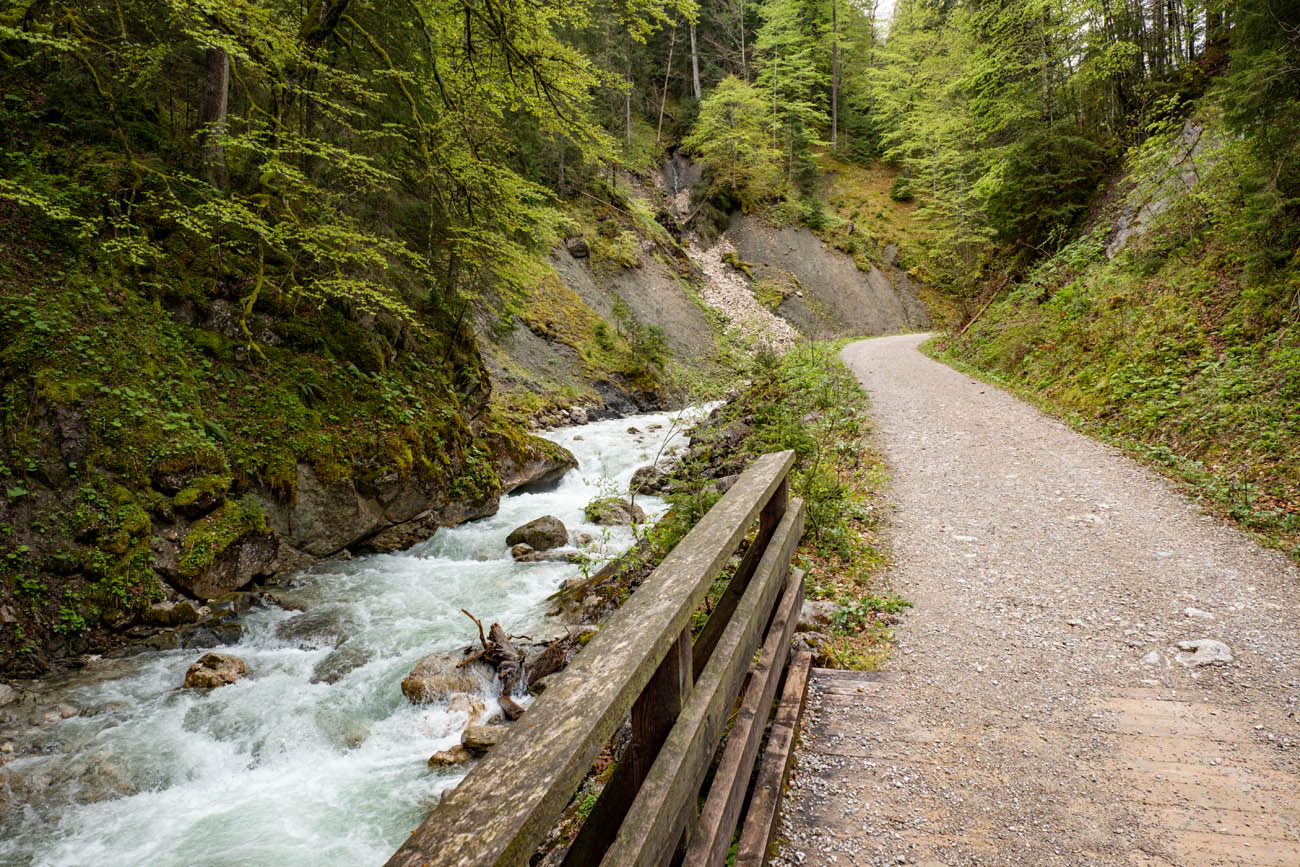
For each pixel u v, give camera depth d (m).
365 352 9.88
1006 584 4.93
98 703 5.19
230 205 7.90
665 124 46.59
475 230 10.33
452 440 10.31
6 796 4.15
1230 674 3.48
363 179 9.86
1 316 6.63
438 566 8.33
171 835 3.88
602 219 31.64
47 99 8.58
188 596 6.75
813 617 4.42
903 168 47.59
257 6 8.62
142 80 8.89
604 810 1.57
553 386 20.86
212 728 4.89
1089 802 2.51
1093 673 3.56
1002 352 15.21
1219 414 7.68
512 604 7.04
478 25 9.74
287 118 9.93
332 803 4.16
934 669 3.70
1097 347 11.27
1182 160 11.80
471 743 4.62
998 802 2.54
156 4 9.02
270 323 8.95
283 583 7.64
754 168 42.84
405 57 10.59
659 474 11.19
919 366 18.11
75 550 6.16
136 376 7.22
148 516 6.66
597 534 9.35
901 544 5.95
